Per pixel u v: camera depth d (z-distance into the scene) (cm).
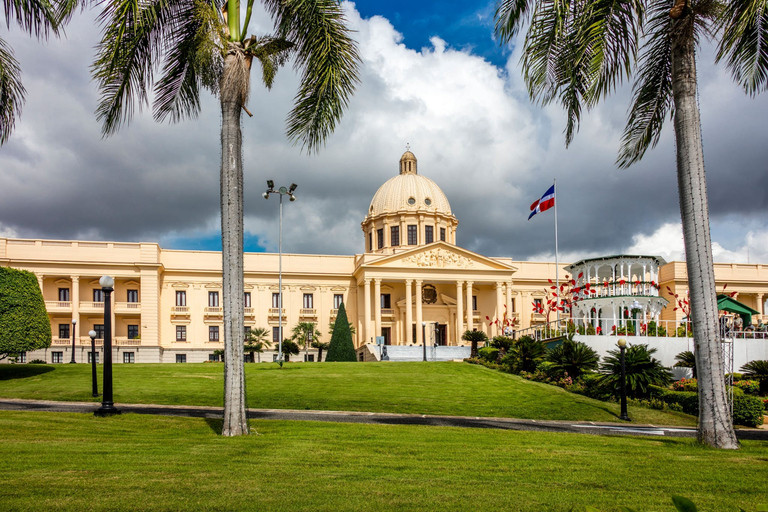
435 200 7675
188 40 1659
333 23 1548
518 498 891
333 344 5662
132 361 6072
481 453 1282
